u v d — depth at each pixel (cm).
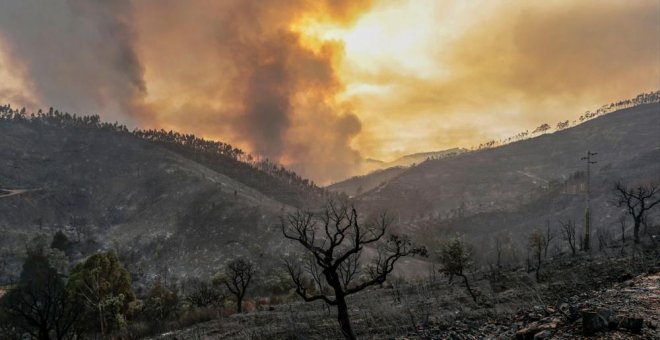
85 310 4228
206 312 3878
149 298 5597
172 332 3080
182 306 5516
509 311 1223
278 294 6738
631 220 11262
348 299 3416
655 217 10062
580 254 4131
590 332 636
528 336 760
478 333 982
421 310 1909
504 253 9019
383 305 2305
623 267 2223
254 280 8275
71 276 4684
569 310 797
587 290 1417
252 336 2233
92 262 4766
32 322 2725
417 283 4256
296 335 2027
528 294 1633
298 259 8156
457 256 3319
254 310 3884
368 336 1515
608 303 841
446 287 3422
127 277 5138
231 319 3225
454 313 1619
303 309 3262
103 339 3706
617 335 607
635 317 622
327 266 1495
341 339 1731
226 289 6694
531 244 5016
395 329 1518
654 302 786
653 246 3262
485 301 1938
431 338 1095
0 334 3272
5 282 13500
